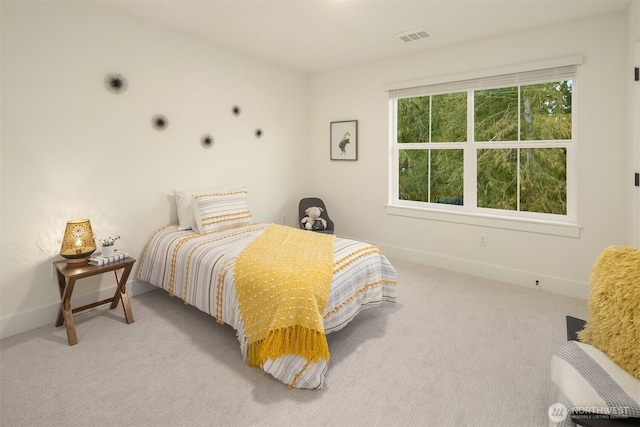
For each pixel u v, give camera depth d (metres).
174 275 2.79
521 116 3.35
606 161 2.86
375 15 2.86
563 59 2.94
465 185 3.72
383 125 4.16
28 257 2.51
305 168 4.89
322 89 4.69
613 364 1.22
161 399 1.78
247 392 1.84
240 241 2.85
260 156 4.22
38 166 2.52
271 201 4.43
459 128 3.73
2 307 2.41
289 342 1.90
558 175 3.20
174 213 3.38
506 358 2.13
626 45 2.70
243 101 3.96
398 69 3.98
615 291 1.26
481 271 3.59
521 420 1.63
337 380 1.93
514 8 2.70
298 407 1.72
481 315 2.71
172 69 3.27
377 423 1.62
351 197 4.57
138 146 3.07
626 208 2.75
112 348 2.26
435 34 3.26
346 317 2.26
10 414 1.67
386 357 2.15
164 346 2.29
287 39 3.44
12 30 2.34
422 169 4.04
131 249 3.09
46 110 2.52
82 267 2.45
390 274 2.73
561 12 2.76
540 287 3.24
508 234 3.40
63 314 2.32
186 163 3.46
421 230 4.00
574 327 1.67
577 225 3.01
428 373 1.99
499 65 3.30
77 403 1.75
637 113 2.37
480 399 1.78
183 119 3.40
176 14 2.89
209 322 2.64
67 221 2.67
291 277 2.06
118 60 2.88
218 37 3.42
